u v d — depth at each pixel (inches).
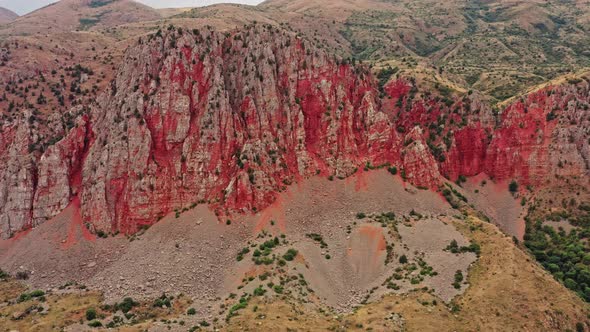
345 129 6505.9
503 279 4466.0
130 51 6530.5
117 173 5703.7
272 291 4468.5
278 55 6702.8
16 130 6358.3
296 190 5935.0
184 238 5265.8
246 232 5398.6
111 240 5408.5
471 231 5472.4
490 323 3998.5
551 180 6594.5
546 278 4574.3
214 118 5989.2
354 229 5531.5
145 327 4013.3
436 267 4837.6
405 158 6437.0
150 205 5575.8
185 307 4451.3
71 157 6072.8
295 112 6441.9
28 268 5196.9
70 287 4881.9
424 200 6063.0
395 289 4616.1
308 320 4045.3
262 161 5905.5
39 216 5753.0
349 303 4601.4
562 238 5885.8
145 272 4889.3
